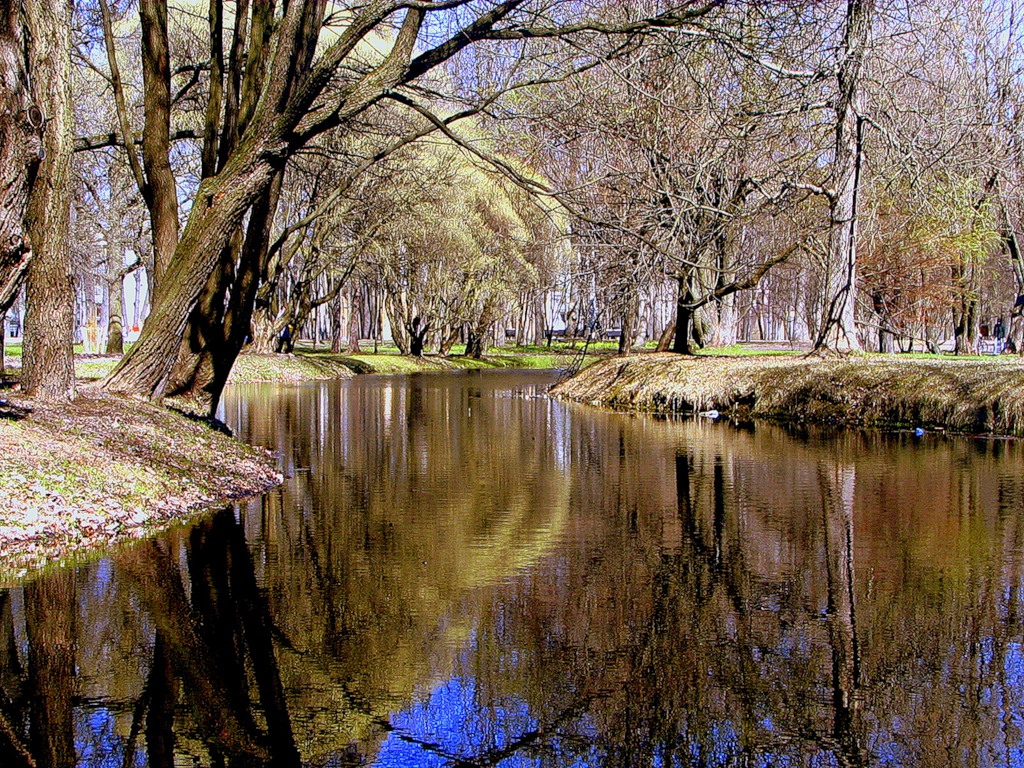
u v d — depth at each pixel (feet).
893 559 28.58
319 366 140.15
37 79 37.42
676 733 16.76
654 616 23.20
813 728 16.96
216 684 18.74
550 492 40.57
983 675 19.27
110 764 15.21
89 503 31.09
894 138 60.95
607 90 41.45
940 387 63.82
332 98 44.39
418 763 15.57
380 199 111.45
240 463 43.14
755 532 32.40
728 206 63.77
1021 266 113.70
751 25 36.17
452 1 36.55
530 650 20.84
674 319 107.65
